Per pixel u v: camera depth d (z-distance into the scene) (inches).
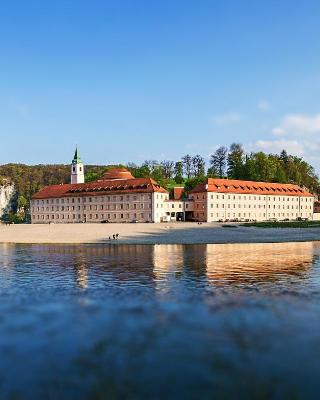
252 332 949.8
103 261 2498.8
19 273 2006.6
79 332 954.7
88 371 754.8
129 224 6678.2
